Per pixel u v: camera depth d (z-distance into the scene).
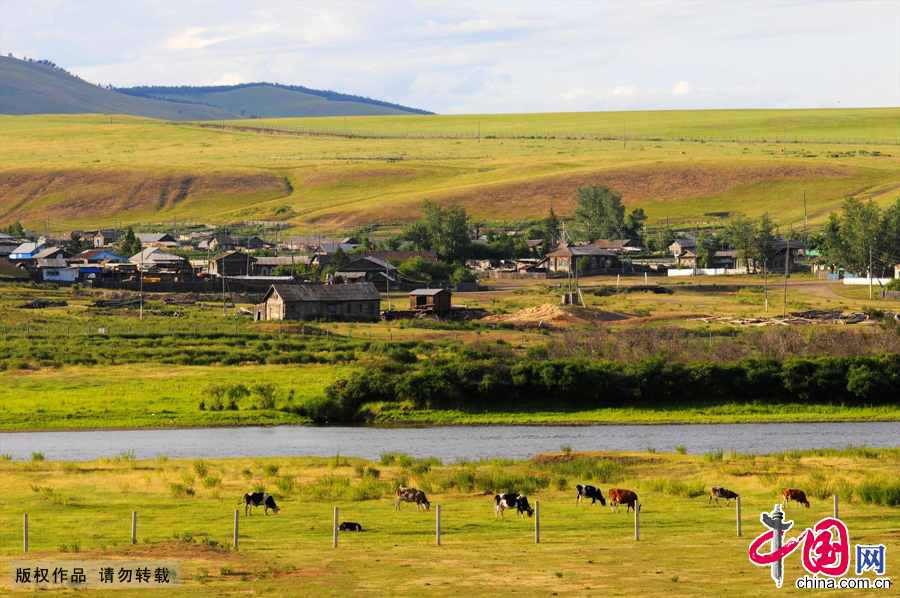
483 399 117.19
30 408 113.50
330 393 116.69
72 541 46.28
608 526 50.53
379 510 56.19
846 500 57.81
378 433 105.19
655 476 71.62
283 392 121.88
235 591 36.34
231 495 61.50
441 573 39.34
